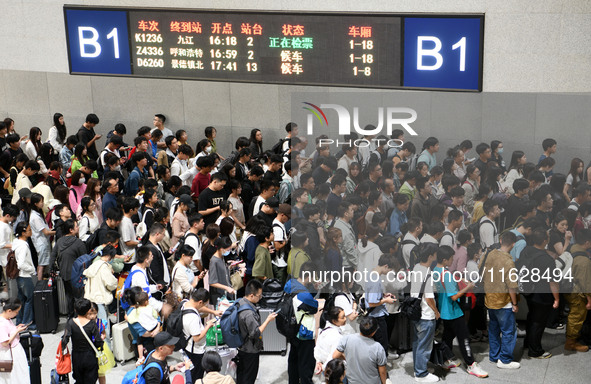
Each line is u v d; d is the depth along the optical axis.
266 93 13.71
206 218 10.56
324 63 10.96
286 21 10.98
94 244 9.49
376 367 6.99
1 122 13.95
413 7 11.09
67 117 15.27
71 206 10.91
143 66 11.86
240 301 7.56
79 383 7.65
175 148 12.99
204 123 14.38
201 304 7.70
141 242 9.33
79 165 12.43
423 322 8.15
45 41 14.28
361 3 11.34
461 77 10.26
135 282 8.27
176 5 12.73
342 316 7.58
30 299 9.52
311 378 7.83
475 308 9.16
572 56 10.73
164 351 6.89
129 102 14.79
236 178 11.60
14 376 7.49
